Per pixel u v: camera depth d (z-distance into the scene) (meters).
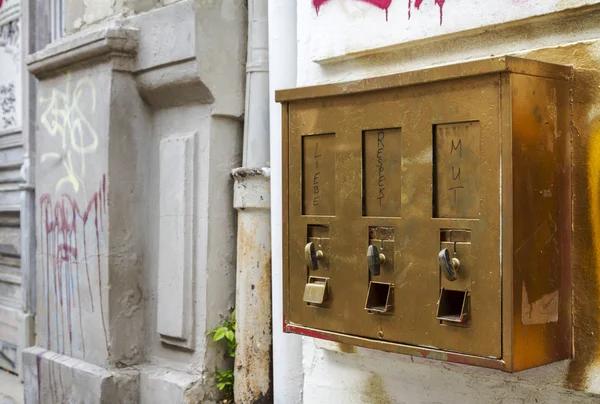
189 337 4.06
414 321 2.21
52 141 4.75
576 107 2.16
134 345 4.31
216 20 3.98
